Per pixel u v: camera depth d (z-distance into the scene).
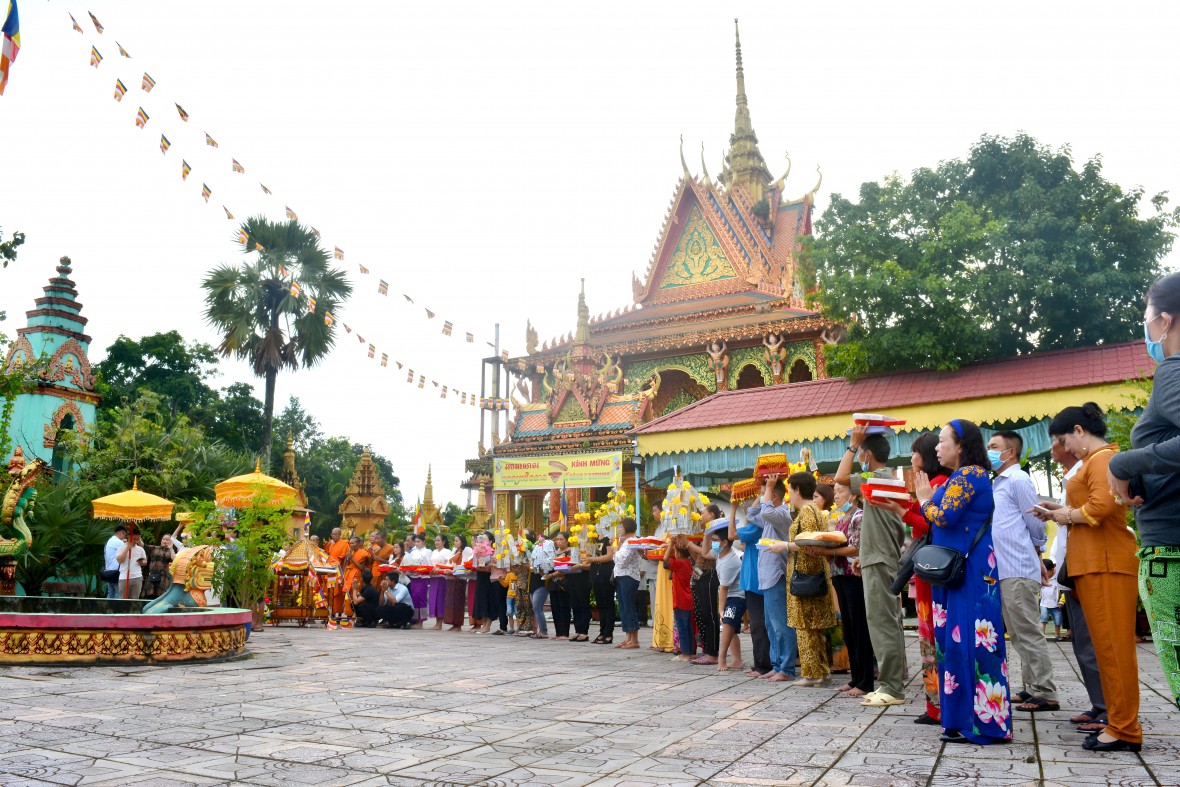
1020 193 22.30
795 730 5.12
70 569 18.53
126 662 8.66
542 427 30.83
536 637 14.65
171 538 15.79
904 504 5.48
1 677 7.59
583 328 33.16
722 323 34.88
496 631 15.91
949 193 23.83
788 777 3.86
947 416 15.27
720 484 19.64
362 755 4.41
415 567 17.88
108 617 8.65
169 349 41.31
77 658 8.49
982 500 4.81
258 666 8.86
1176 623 3.71
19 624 8.42
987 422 14.88
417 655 10.45
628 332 37.28
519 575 15.30
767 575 7.99
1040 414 14.39
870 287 17.48
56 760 4.27
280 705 6.14
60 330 22.33
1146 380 13.10
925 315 17.27
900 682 6.23
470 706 6.14
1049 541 12.45
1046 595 12.34
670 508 11.00
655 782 3.80
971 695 4.67
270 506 13.70
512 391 31.97
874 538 6.29
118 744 4.68
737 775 3.91
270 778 3.92
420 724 5.37
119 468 20.61
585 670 8.75
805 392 17.92
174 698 6.46
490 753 4.46
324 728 5.21
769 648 8.52
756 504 8.51
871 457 6.50
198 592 10.02
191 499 20.36
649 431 18.52
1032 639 5.95
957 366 16.50
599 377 30.20
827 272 20.41
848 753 4.39
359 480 39.28
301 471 53.88
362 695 6.70
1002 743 4.61
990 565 4.77
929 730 5.08
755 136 44.09
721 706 6.15
